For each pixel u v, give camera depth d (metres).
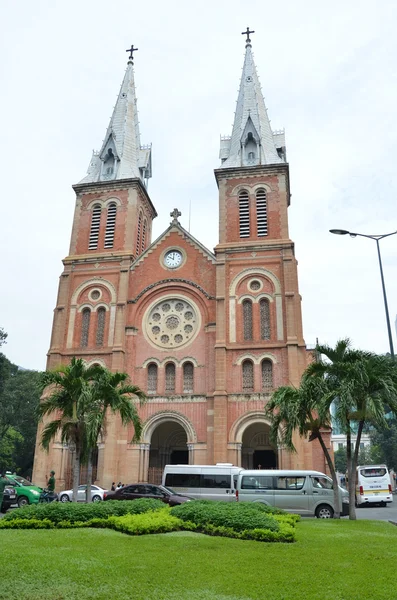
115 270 47.53
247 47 60.44
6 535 15.72
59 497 35.91
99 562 12.12
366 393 24.75
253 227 46.94
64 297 47.28
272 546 14.93
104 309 46.75
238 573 11.45
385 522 23.36
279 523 17.45
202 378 42.53
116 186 51.47
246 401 40.38
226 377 41.28
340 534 18.08
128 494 28.11
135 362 44.22
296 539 16.48
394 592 10.23
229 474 31.06
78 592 9.87
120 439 41.16
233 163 50.69
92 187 51.88
